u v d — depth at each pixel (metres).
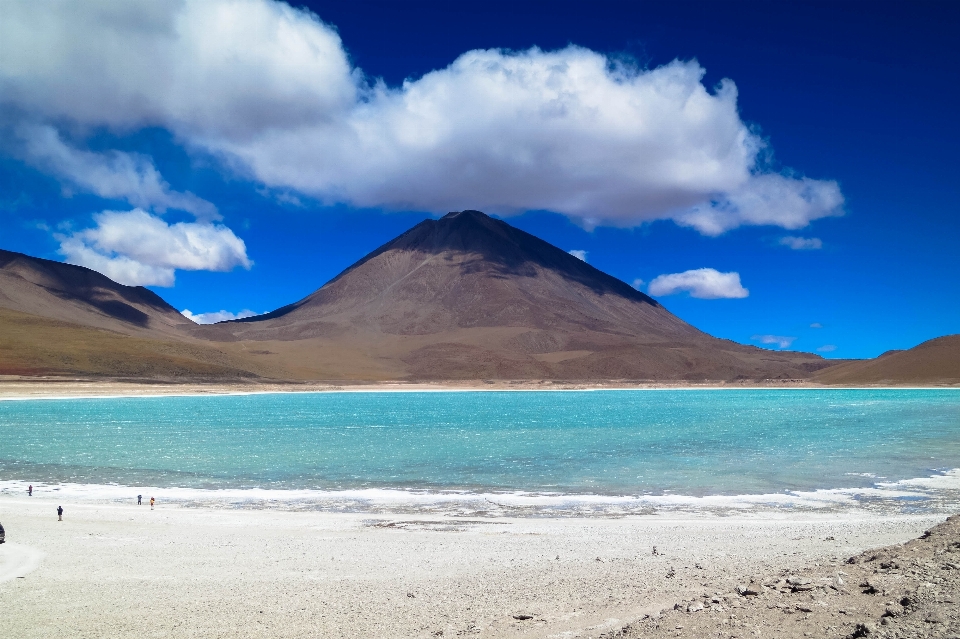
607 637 9.61
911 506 25.20
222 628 11.36
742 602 10.15
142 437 53.84
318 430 61.56
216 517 22.94
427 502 26.62
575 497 27.75
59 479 32.47
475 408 103.88
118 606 12.65
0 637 11.05
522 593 13.03
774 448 45.41
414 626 11.17
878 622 8.30
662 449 45.22
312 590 13.65
